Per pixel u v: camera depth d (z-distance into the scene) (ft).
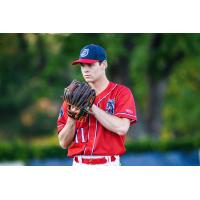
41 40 226.99
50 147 127.24
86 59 53.83
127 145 134.92
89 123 54.90
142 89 219.00
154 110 198.39
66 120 56.75
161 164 136.77
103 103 55.57
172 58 189.67
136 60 193.36
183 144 138.92
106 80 56.08
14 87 269.44
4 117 316.60
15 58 246.47
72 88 53.21
